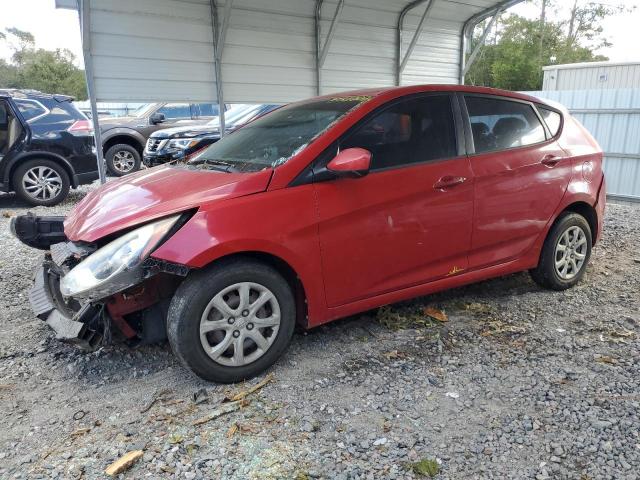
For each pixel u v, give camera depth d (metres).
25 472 2.37
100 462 2.43
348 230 3.26
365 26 8.62
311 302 3.22
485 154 3.84
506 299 4.39
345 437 2.59
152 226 2.86
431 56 9.66
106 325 2.95
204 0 7.00
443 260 3.73
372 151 3.41
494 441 2.56
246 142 3.84
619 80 15.20
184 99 7.13
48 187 8.84
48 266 3.63
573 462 2.40
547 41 40.25
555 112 4.45
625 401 2.87
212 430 2.66
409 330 3.79
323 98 4.05
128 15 6.51
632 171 9.91
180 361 2.98
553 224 4.35
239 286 2.99
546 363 3.31
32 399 2.97
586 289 4.63
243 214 2.95
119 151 12.08
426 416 2.77
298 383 3.09
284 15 7.76
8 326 3.95
